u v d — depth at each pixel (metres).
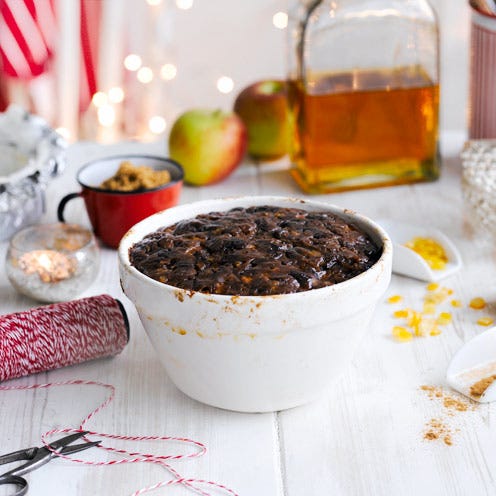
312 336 0.80
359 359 0.90
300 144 1.16
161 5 1.67
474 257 1.03
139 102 1.77
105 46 1.70
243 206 0.93
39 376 0.90
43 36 1.64
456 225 1.09
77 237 1.01
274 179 1.20
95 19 1.67
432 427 0.83
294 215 0.89
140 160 1.11
